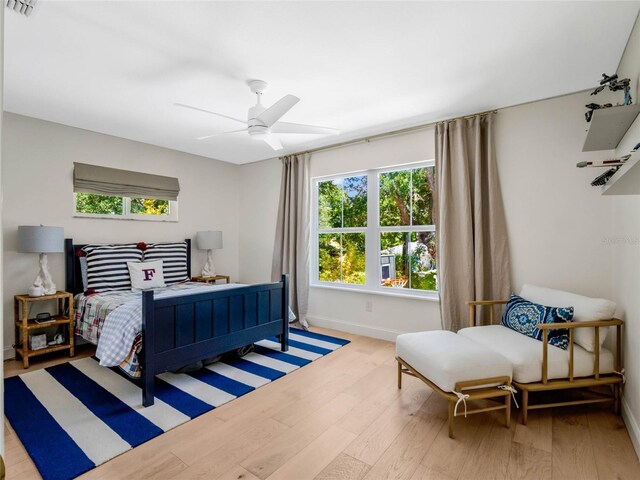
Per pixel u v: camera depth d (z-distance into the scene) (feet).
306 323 14.43
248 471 5.78
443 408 7.79
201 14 6.15
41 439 6.55
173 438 6.64
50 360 10.75
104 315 9.70
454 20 6.31
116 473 5.70
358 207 13.91
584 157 9.11
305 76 8.35
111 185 12.99
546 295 8.68
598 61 7.69
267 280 16.56
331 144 14.08
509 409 6.97
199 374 9.58
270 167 16.47
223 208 17.08
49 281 10.99
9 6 5.81
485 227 10.38
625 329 7.48
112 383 9.02
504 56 7.48
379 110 10.46
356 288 13.69
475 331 8.71
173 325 8.27
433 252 12.05
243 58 7.58
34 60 7.66
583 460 6.02
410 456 6.15
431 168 12.06
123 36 6.79
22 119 10.98
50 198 11.59
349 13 6.12
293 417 7.40
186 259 14.87
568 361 7.23
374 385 8.95
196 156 15.87
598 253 8.91
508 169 10.18
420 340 8.02
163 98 9.64
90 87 8.98
